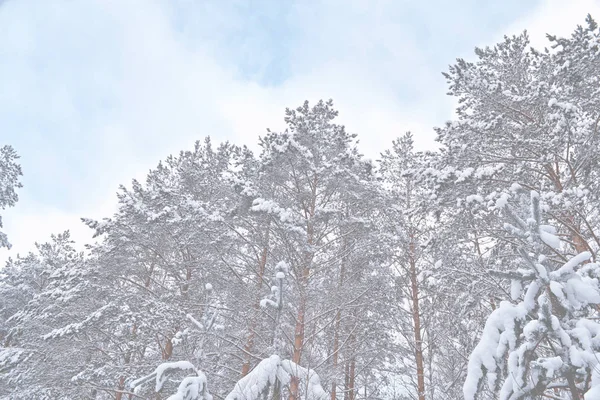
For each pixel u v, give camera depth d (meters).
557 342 3.35
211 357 10.16
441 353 10.40
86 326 10.38
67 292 11.13
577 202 7.43
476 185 8.58
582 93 8.56
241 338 10.40
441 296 10.45
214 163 14.23
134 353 11.84
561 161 8.86
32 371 11.34
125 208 10.80
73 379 9.86
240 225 10.55
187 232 10.66
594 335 3.09
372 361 12.15
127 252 11.59
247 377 6.21
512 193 7.40
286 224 9.23
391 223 11.69
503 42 10.86
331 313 10.36
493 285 7.98
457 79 9.82
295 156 10.18
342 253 10.38
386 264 11.99
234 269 11.22
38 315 12.64
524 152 9.27
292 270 9.68
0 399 12.04
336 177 10.31
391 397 11.48
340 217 10.49
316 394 6.30
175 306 10.34
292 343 8.88
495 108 9.59
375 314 11.80
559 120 7.71
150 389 9.67
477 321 9.52
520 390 3.06
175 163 15.22
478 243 9.24
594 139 8.35
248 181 10.19
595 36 8.25
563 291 3.30
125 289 11.36
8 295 20.73
